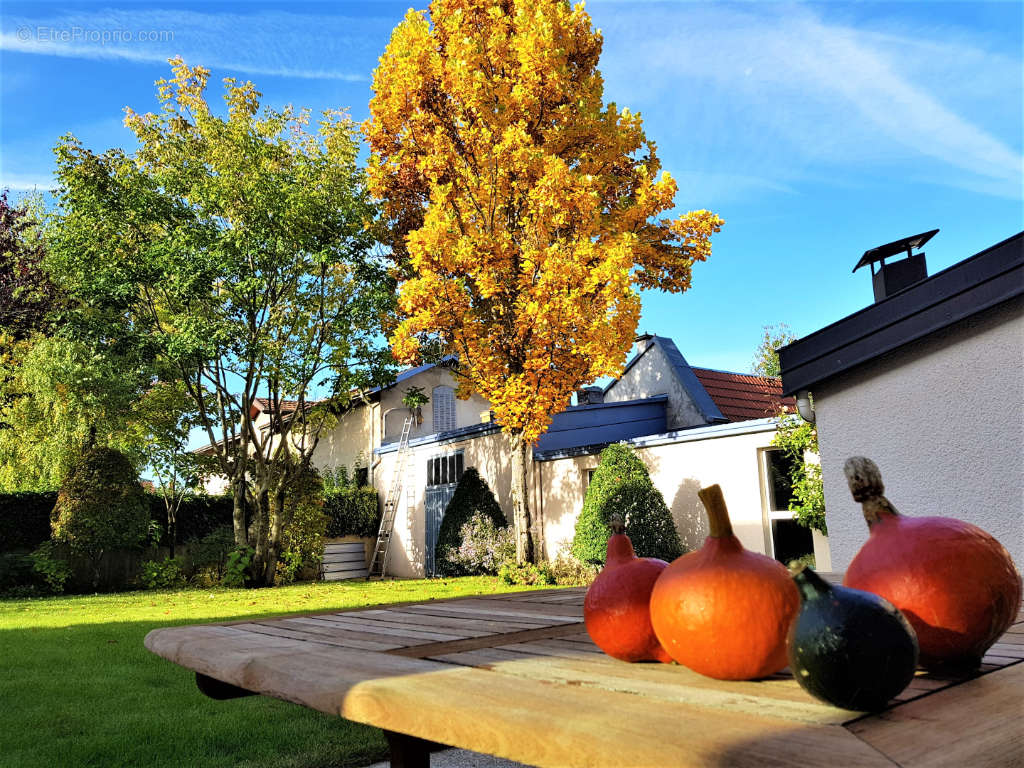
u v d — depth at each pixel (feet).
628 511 33.37
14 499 46.34
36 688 14.97
